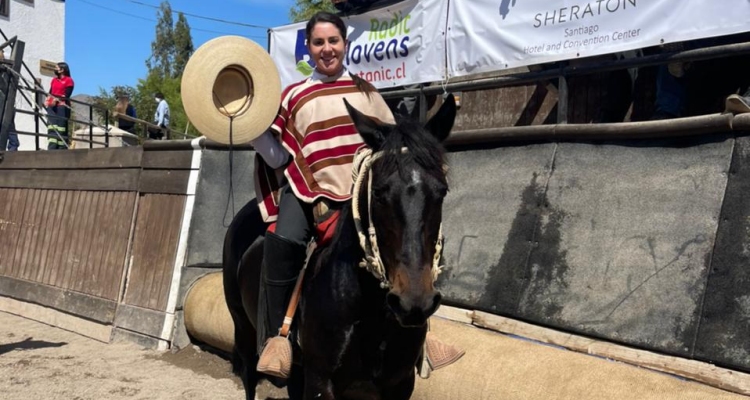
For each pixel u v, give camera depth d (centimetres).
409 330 289
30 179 875
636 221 394
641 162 404
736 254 343
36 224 846
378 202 257
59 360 616
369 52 623
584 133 434
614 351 382
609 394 338
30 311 804
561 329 415
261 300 343
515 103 628
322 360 301
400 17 594
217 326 581
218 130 325
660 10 423
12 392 520
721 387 334
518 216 459
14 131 1027
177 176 676
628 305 381
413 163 251
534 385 366
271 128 334
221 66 323
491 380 384
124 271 705
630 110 552
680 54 412
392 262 253
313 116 320
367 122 277
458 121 675
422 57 577
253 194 690
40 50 2169
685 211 372
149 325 661
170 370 586
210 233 667
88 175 789
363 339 290
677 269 366
